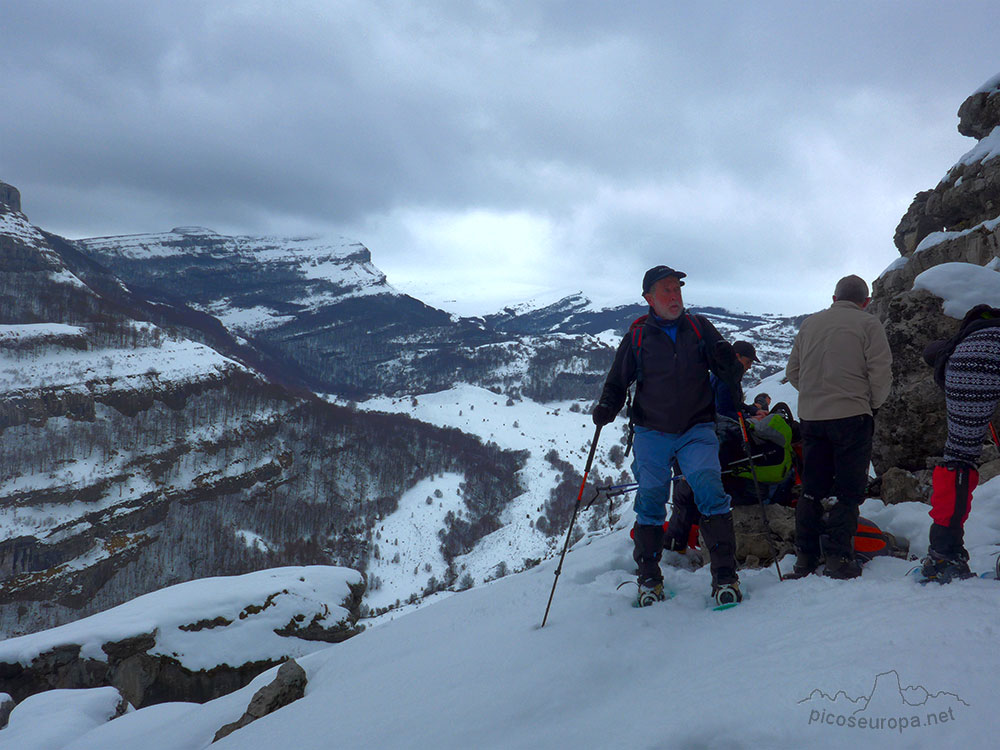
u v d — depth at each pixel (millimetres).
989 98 10648
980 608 2604
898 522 4672
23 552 169375
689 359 4020
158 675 14508
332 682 4812
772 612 3328
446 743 2752
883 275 11805
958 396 3371
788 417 5492
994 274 5520
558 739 2490
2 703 8609
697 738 2178
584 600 4172
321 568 18172
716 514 3867
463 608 5309
